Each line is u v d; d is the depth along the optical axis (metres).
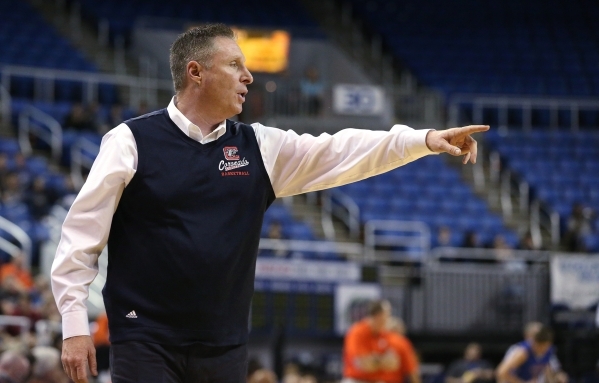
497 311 20.09
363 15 34.06
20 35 29.05
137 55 30.20
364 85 30.44
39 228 18.59
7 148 22.52
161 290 4.01
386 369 13.13
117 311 4.05
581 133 28.69
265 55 31.30
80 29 30.44
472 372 15.38
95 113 24.86
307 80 28.31
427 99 29.08
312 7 34.22
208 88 4.25
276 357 18.00
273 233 20.09
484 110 29.41
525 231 24.02
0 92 25.08
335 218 24.50
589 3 35.06
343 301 19.05
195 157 4.16
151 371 3.95
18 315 13.17
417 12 34.38
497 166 26.83
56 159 23.25
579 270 19.89
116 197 4.07
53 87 26.97
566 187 26.52
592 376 18.97
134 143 4.12
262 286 18.77
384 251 22.48
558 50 33.03
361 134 4.39
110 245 4.16
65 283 3.97
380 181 25.62
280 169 4.42
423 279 20.02
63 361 3.92
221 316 4.07
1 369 7.56
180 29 30.72
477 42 33.16
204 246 4.05
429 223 24.08
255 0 33.84
